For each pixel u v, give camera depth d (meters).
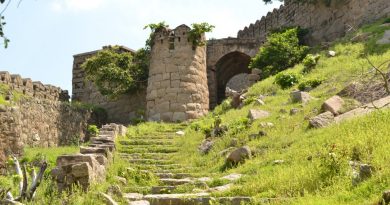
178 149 17.45
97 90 32.53
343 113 15.14
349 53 23.92
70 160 11.20
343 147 10.88
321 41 31.25
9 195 9.83
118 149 17.06
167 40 27.36
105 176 12.16
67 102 28.64
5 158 20.89
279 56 27.94
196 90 26.78
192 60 27.08
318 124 14.53
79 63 33.94
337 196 8.74
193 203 10.05
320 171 9.98
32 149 22.30
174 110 26.28
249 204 9.38
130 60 30.48
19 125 22.25
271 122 16.69
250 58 33.91
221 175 12.86
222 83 36.44
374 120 12.59
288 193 9.61
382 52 22.16
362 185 8.85
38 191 10.23
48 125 25.42
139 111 28.56
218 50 34.19
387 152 10.00
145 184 12.77
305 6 33.62
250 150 13.80
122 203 10.15
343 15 29.89
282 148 13.62
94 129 26.31
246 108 20.88
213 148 15.97
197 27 27.16
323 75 21.59
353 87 16.78
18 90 24.78
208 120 22.17
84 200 9.70
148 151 17.23
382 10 27.36
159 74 27.03
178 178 13.40
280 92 21.94
